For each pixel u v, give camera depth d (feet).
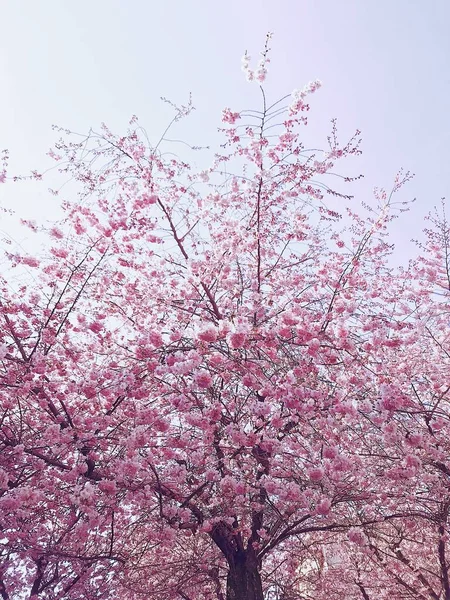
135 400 21.81
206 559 25.09
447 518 23.88
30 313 22.59
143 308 23.61
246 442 18.21
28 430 22.40
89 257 23.94
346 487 20.65
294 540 27.71
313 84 22.33
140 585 25.66
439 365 26.55
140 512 24.06
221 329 16.80
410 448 19.42
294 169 23.38
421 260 33.86
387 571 32.37
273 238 25.34
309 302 23.43
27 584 28.94
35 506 20.67
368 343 20.89
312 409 17.95
